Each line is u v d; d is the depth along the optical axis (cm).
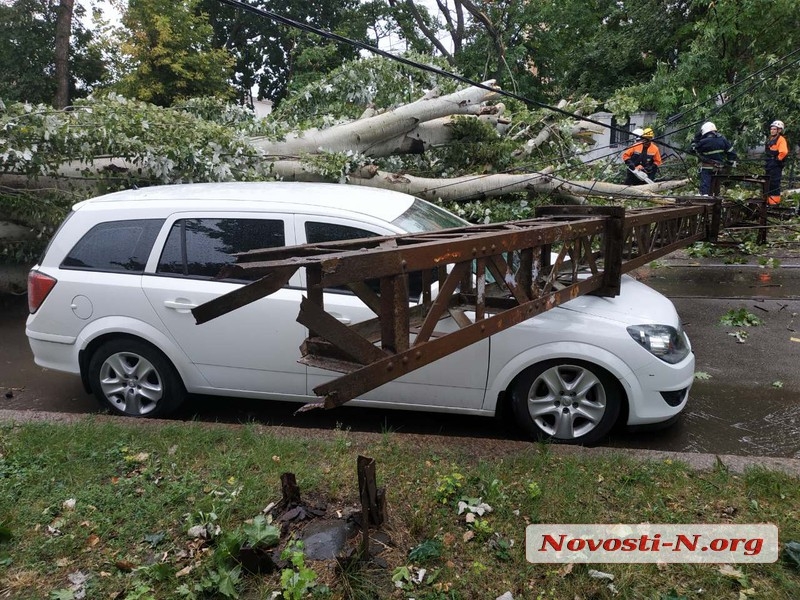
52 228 726
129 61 2025
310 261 231
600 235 441
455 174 954
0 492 319
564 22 2331
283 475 297
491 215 901
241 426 402
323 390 243
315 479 327
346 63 943
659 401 398
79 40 2108
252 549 256
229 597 248
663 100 1648
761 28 1650
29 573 264
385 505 289
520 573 262
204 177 702
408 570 260
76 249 455
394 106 916
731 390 507
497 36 2088
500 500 310
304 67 2166
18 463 346
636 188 934
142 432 388
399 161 950
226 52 2228
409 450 364
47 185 709
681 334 422
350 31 2531
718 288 823
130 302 435
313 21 2917
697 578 258
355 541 274
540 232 341
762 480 327
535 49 2352
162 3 1980
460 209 898
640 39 2061
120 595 252
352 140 848
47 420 409
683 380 401
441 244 276
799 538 282
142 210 446
